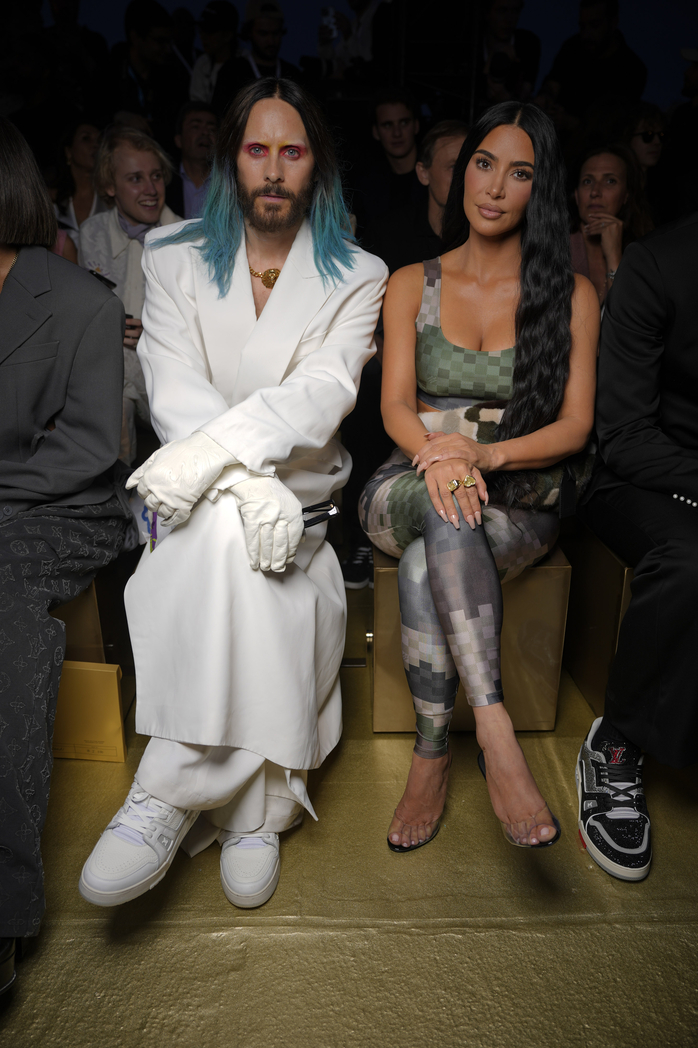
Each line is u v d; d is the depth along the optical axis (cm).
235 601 137
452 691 148
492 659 139
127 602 145
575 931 138
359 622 228
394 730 187
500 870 151
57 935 137
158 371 161
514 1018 124
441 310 171
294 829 161
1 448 165
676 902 144
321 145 159
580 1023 123
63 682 171
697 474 163
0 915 122
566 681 207
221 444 137
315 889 147
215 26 364
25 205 156
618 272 167
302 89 157
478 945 136
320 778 174
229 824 149
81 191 335
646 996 127
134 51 366
